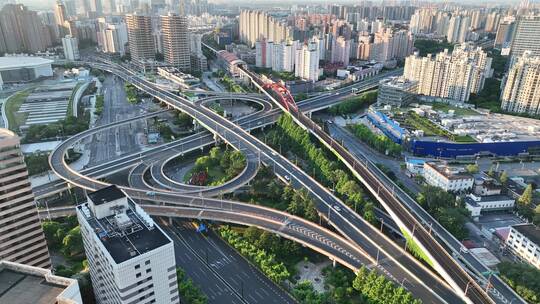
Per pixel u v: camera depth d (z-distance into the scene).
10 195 197.62
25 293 128.88
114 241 171.75
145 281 168.50
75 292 129.88
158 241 172.62
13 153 193.25
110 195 193.88
